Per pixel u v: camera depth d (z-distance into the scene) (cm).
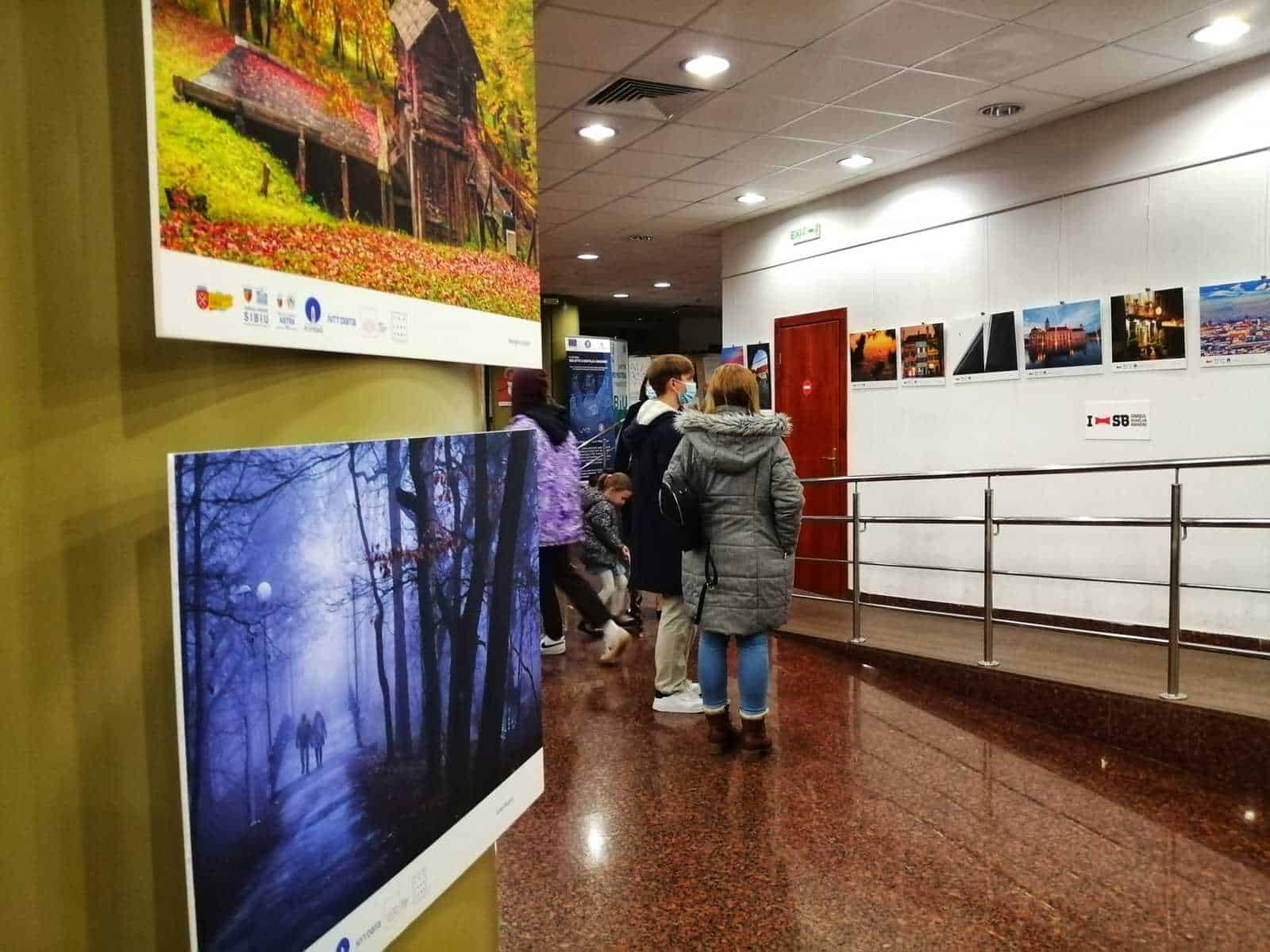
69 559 88
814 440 860
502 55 155
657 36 474
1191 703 388
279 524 100
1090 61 519
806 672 539
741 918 264
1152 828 323
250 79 98
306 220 107
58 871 87
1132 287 591
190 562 88
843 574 828
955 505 718
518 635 157
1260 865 295
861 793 354
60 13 86
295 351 115
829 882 284
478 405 165
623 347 1600
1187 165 557
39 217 84
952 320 714
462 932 152
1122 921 261
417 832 127
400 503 122
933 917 264
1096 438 616
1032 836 316
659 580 443
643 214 904
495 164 152
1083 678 441
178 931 99
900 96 570
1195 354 561
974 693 480
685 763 386
